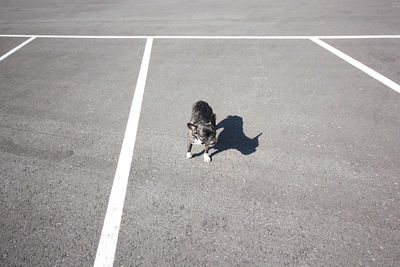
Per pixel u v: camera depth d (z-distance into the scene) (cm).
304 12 1272
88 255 387
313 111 645
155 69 883
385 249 369
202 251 383
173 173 511
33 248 398
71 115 684
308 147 546
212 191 470
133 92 768
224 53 952
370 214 413
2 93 787
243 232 403
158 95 748
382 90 695
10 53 1047
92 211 447
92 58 979
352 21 1114
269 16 1255
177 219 427
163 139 593
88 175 514
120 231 416
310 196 448
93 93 772
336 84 736
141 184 491
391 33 977
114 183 495
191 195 465
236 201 449
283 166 508
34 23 1379
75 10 1582
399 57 830
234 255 376
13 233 419
